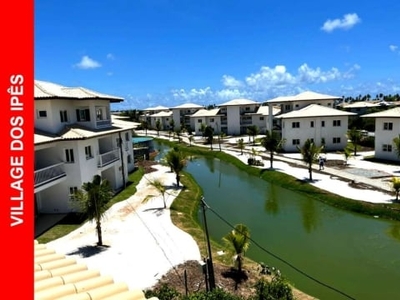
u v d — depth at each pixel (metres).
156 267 18.08
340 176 36.97
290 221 26.80
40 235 22.98
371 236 23.11
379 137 45.34
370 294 16.20
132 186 36.69
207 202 32.81
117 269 17.89
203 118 94.12
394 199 28.33
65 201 27.36
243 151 60.75
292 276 18.09
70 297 5.61
